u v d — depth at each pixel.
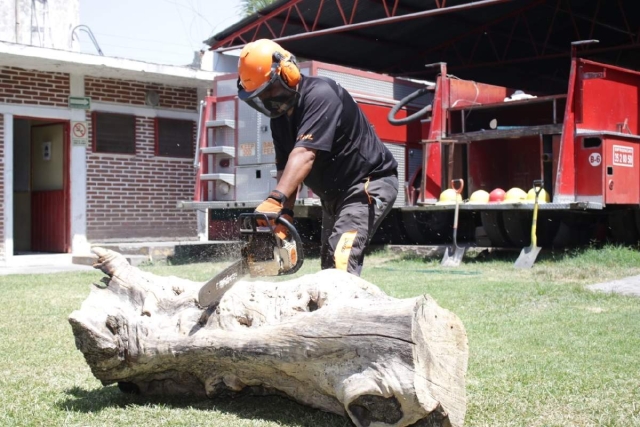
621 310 7.34
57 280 11.05
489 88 13.62
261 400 4.17
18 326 6.88
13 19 17.95
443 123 12.90
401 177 13.78
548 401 4.14
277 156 5.00
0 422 3.82
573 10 20.06
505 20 20.52
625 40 22.25
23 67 14.87
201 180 13.53
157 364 4.05
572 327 6.42
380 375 3.27
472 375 4.71
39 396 4.36
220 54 19.77
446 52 22.45
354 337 3.38
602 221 12.61
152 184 16.64
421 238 13.73
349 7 18.39
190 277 10.68
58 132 16.12
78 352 5.67
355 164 5.02
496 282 9.34
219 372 3.96
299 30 19.94
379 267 11.61
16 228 17.28
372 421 3.34
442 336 3.37
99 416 3.92
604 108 11.36
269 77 4.46
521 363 5.05
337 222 5.06
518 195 11.70
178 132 17.05
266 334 3.69
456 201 12.11
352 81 13.02
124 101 16.23
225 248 13.91
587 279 9.55
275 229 3.93
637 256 10.70
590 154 11.03
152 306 4.18
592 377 4.65
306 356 3.53
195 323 4.00
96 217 15.84
